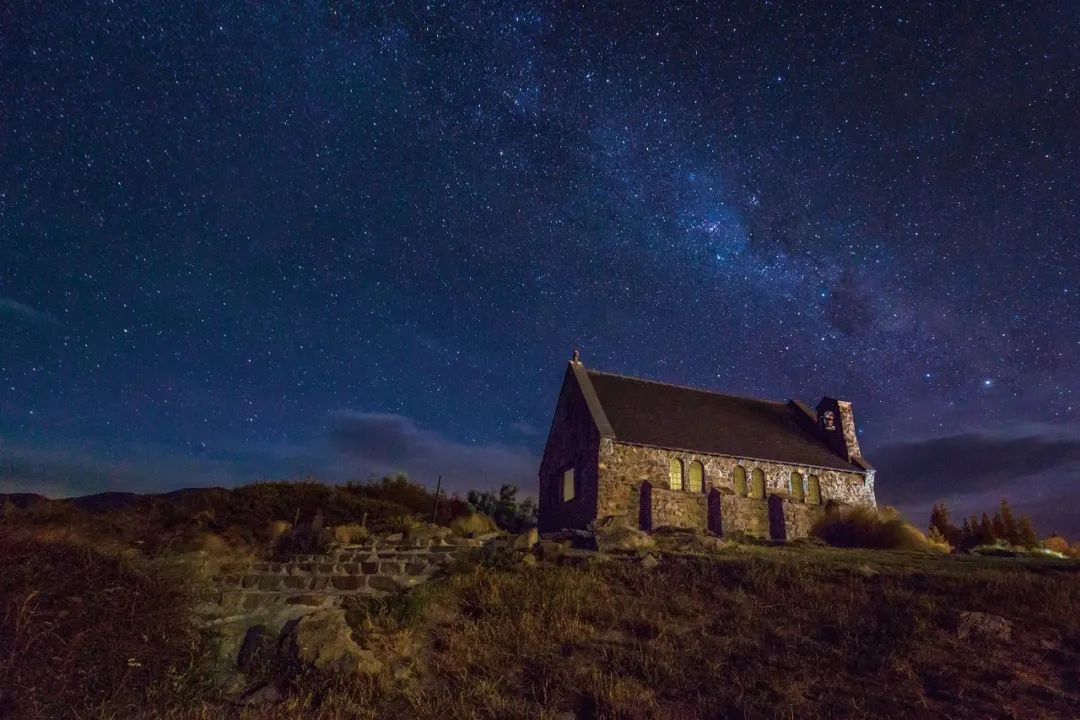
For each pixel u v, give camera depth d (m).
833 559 16.20
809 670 9.72
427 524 22.45
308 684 9.16
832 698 8.92
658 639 10.76
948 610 11.45
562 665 9.95
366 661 9.48
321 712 8.43
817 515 31.16
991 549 24.36
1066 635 10.52
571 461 32.34
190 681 9.02
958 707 8.52
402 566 14.42
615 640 10.80
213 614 10.73
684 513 29.09
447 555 15.62
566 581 13.33
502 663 10.08
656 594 12.83
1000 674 9.29
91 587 9.19
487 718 8.63
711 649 10.46
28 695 7.56
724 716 8.63
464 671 9.77
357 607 11.41
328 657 9.50
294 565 14.32
